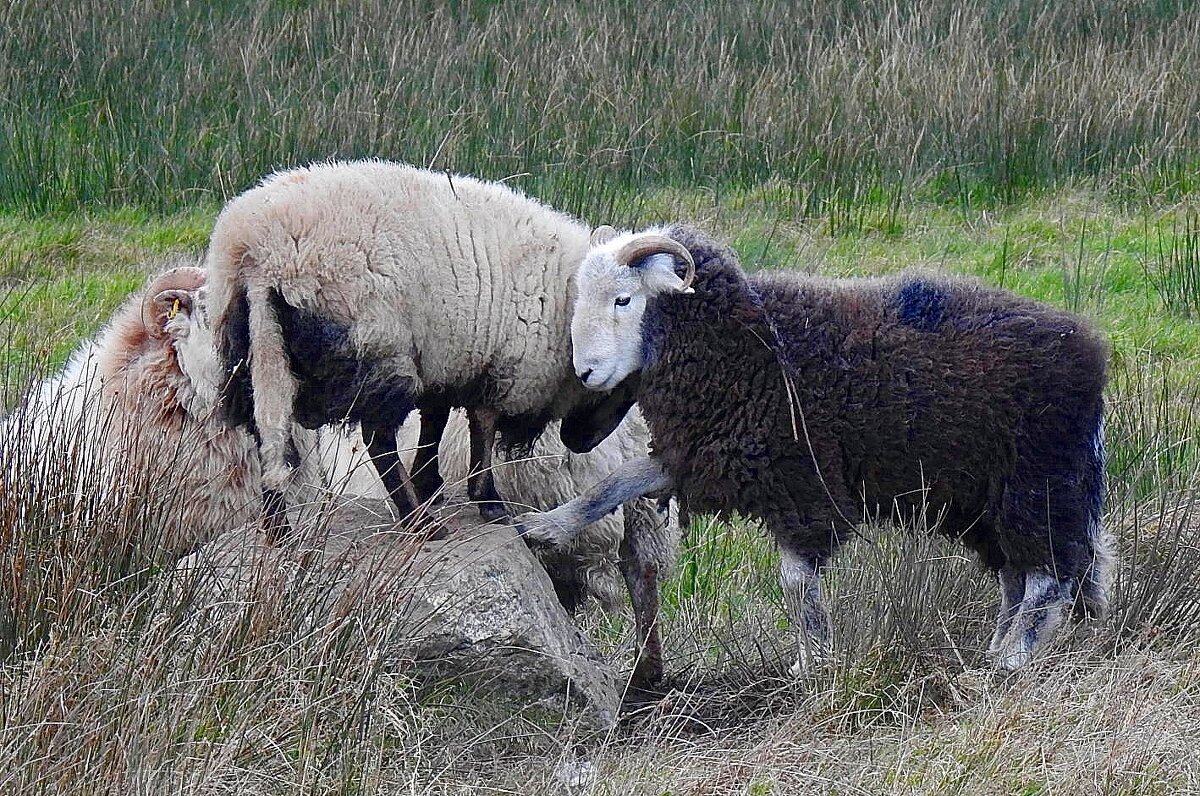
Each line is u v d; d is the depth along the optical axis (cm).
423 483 1468
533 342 1412
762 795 1177
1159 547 1617
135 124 3188
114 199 3039
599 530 1600
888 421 1430
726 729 1394
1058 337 1451
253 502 1503
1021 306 1474
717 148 3200
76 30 3497
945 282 1488
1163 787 1145
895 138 3178
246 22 3634
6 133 3130
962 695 1371
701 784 1182
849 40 3544
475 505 1515
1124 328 2403
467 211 1385
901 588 1459
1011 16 3725
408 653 1306
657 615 1620
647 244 1398
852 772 1188
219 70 3403
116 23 3547
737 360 1428
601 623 1734
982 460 1453
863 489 1470
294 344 1328
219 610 1217
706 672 1559
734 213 2959
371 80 3266
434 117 3159
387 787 1154
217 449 1541
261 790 1109
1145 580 1558
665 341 1430
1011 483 1453
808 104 3266
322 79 3341
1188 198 2981
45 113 3238
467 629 1327
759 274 1495
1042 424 1443
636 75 3391
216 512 1545
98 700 1097
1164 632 1482
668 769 1224
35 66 3378
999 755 1187
